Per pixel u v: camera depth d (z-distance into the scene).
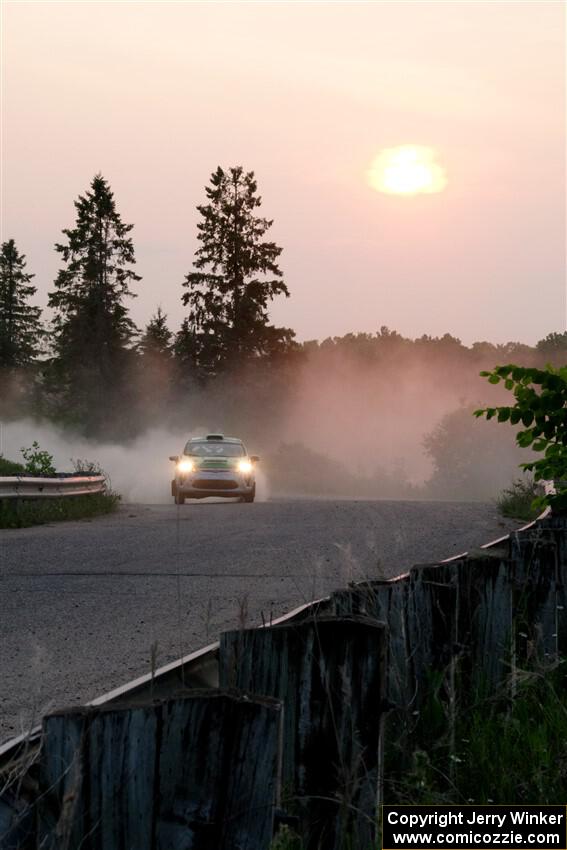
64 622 11.89
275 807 4.03
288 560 17.45
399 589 7.20
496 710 7.32
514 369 9.33
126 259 115.38
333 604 7.10
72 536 22.94
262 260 122.19
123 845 3.94
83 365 114.25
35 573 16.36
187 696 4.04
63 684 8.89
